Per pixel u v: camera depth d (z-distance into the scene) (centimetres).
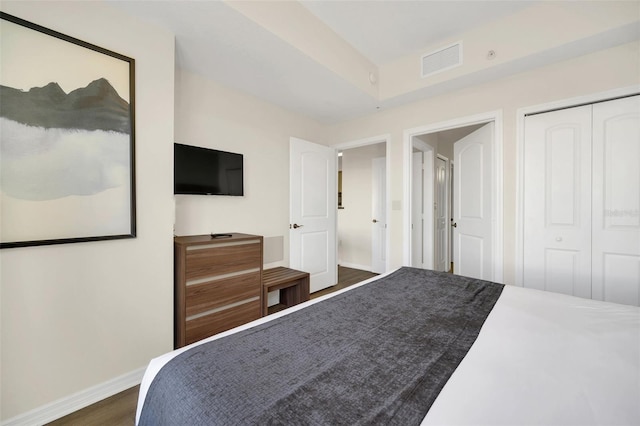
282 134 319
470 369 78
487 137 259
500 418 60
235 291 222
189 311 193
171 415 68
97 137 153
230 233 264
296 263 331
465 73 237
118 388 163
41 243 136
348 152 504
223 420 61
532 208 229
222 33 183
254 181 290
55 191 140
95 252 154
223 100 261
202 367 79
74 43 145
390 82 286
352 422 59
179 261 192
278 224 316
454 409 62
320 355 87
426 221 403
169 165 183
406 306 129
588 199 206
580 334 97
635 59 189
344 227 510
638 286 188
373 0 200
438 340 96
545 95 222
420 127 295
